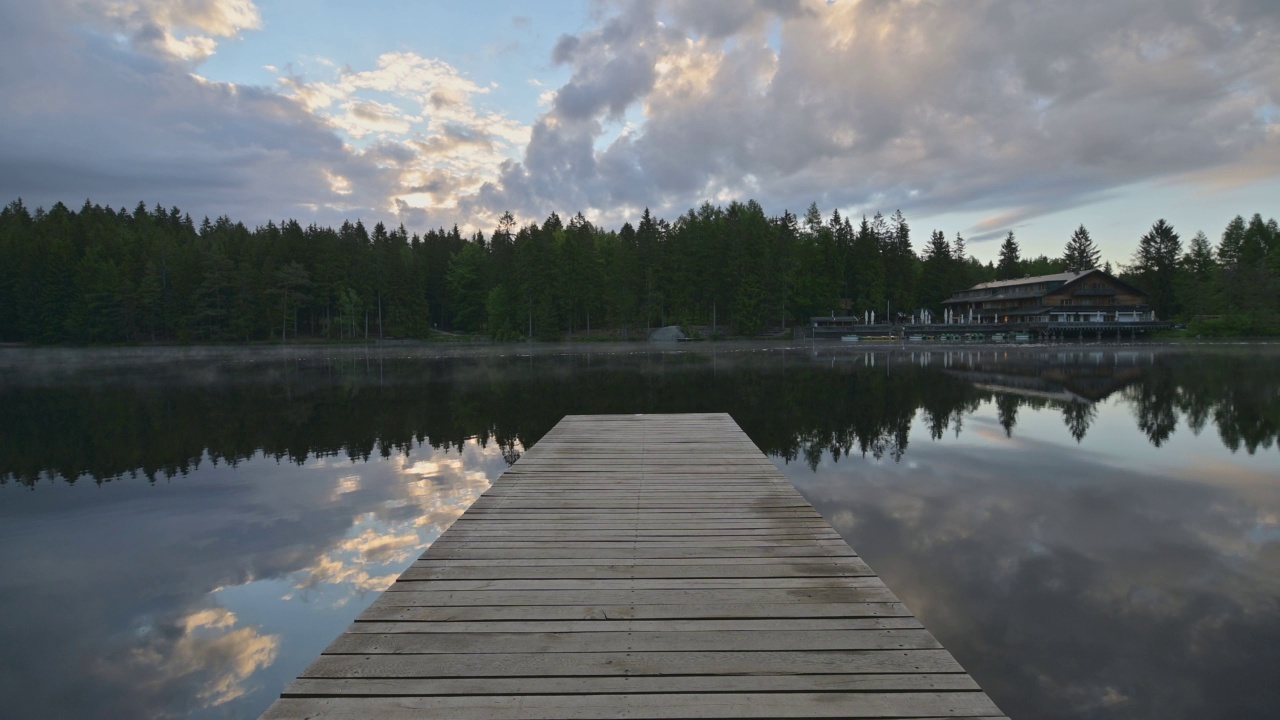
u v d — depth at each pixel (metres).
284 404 20.08
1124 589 5.79
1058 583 5.93
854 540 7.13
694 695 2.95
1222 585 5.84
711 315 71.06
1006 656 4.69
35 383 28.84
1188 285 67.56
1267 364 31.31
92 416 17.91
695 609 3.83
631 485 6.93
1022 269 105.12
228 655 5.03
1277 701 4.10
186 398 22.11
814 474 10.20
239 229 86.31
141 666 4.89
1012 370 29.83
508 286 72.25
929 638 3.47
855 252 77.19
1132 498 8.65
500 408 18.56
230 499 9.21
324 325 73.25
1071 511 8.10
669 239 67.75
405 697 2.94
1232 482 9.44
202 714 4.30
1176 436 13.25
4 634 5.34
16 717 4.29
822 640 3.45
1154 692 4.21
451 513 8.48
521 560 4.66
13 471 11.19
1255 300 60.41
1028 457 11.37
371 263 70.94
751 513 5.86
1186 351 43.84
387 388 24.67
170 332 67.75
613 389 23.23
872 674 3.12
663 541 5.07
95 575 6.54
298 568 6.69
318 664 3.21
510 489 6.77
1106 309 64.00
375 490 9.63
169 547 7.30
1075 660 4.62
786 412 17.09
